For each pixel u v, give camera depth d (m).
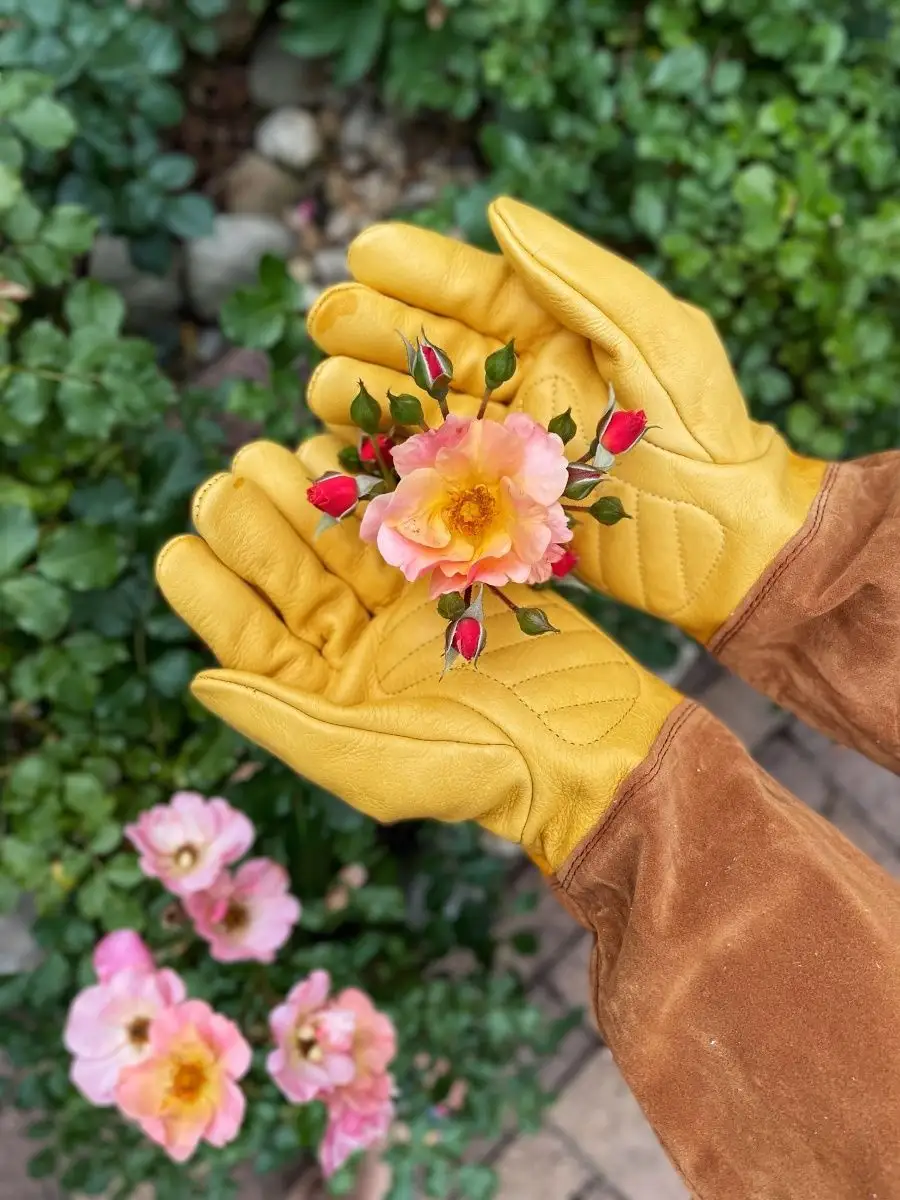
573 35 0.72
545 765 0.45
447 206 0.71
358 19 0.74
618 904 0.46
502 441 0.37
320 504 0.41
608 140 0.72
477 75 0.75
